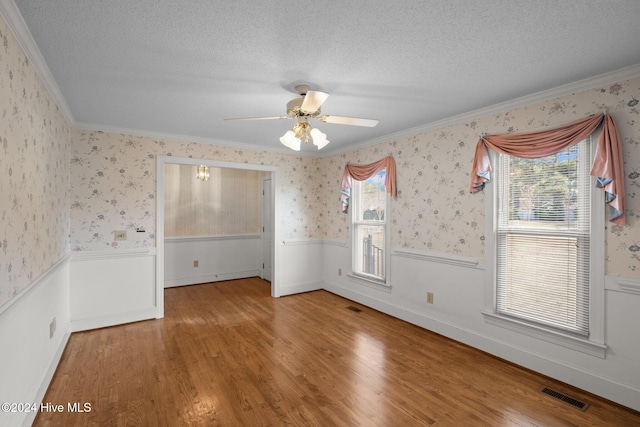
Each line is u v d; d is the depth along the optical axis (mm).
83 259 3604
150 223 4000
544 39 1858
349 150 4863
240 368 2762
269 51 1999
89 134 3646
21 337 1859
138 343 3262
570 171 2561
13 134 1711
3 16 1539
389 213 4152
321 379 2596
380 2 1522
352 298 4816
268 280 6113
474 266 3188
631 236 2236
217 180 6094
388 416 2145
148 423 2051
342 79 2410
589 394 2400
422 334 3537
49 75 2295
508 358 2918
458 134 3342
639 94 2193
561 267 2617
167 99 2824
